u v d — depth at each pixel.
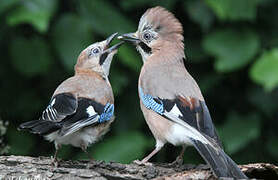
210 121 10.24
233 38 12.73
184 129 10.29
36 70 12.96
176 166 10.17
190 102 10.48
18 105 13.74
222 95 13.84
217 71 13.39
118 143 12.58
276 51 12.09
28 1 12.14
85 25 12.69
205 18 13.09
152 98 10.87
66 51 12.58
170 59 11.59
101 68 11.76
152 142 13.39
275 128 13.52
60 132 9.59
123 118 13.49
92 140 10.52
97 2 12.88
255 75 11.97
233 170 9.46
